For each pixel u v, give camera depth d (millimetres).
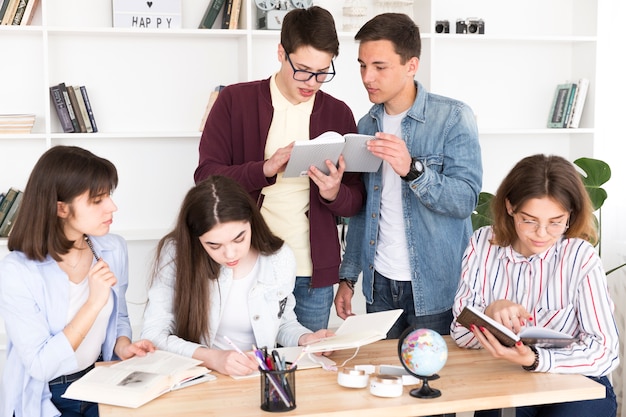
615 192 4086
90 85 3920
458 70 4316
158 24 3793
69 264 2248
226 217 2137
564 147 4449
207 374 2080
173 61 3998
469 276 2357
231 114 2744
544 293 2238
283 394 1819
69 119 3752
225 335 2377
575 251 2195
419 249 2674
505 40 4238
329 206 2688
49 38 3836
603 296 2135
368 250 2770
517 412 2314
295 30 2523
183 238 2252
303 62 2543
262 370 1831
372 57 2561
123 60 3945
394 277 2717
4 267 2145
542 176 2111
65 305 2197
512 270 2291
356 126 2883
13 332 2139
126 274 2438
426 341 1895
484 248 2355
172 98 4016
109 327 2346
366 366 2096
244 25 3877
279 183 2742
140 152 4016
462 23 4117
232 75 4062
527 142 4422
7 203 3764
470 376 2053
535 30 4375
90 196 2145
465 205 2598
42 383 2148
